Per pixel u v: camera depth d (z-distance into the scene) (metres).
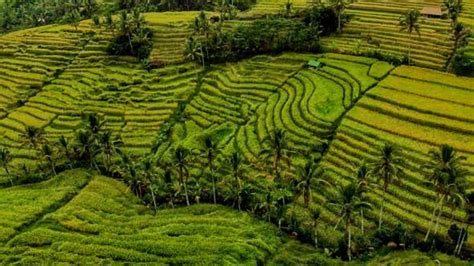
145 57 139.88
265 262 71.50
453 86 105.12
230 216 82.31
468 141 87.25
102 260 71.56
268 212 80.44
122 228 80.44
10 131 115.88
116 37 145.25
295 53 130.62
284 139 83.25
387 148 72.19
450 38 124.69
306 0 163.88
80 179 96.00
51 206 87.94
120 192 92.00
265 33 132.25
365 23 139.12
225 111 113.56
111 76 135.00
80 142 97.06
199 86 126.31
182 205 88.25
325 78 116.50
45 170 101.19
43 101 126.88
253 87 120.50
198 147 100.31
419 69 114.25
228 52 134.50
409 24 118.19
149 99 122.75
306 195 76.12
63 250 74.06
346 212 69.44
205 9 181.88
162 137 107.38
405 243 71.75
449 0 136.88
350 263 70.12
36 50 151.38
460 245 68.56
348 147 90.56
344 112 100.75
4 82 138.25
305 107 104.25
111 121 115.44
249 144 98.00
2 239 78.56
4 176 100.62
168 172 87.31
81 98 126.44
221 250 71.75
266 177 87.75
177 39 145.50
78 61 144.12
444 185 66.94
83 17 184.25
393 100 100.69
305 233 76.50
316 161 89.69
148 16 164.00
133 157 101.69
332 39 133.50
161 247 73.25
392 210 76.75
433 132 90.75
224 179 89.00
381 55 121.94
